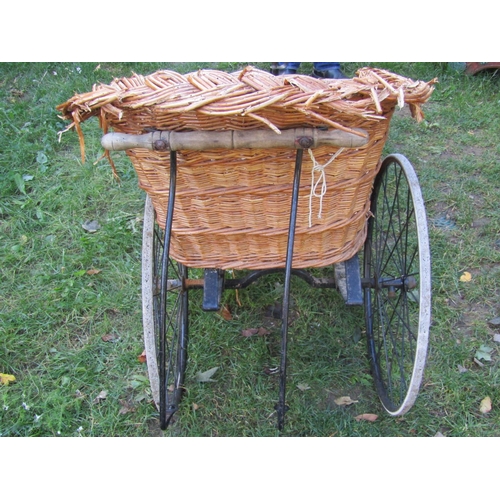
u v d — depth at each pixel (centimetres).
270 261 156
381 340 204
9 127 327
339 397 189
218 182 136
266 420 182
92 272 237
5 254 248
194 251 156
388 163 179
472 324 212
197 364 200
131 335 212
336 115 118
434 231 254
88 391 193
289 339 208
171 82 125
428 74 369
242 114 110
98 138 320
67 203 274
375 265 198
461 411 182
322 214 143
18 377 198
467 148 308
